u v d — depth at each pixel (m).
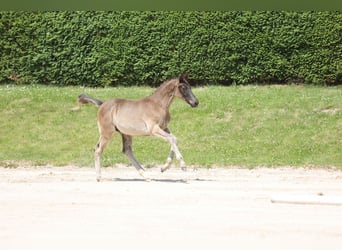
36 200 33.00
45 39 62.78
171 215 29.50
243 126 53.25
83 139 52.75
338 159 47.59
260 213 30.02
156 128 38.72
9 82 63.94
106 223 28.05
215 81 62.16
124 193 35.00
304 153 48.75
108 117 39.69
